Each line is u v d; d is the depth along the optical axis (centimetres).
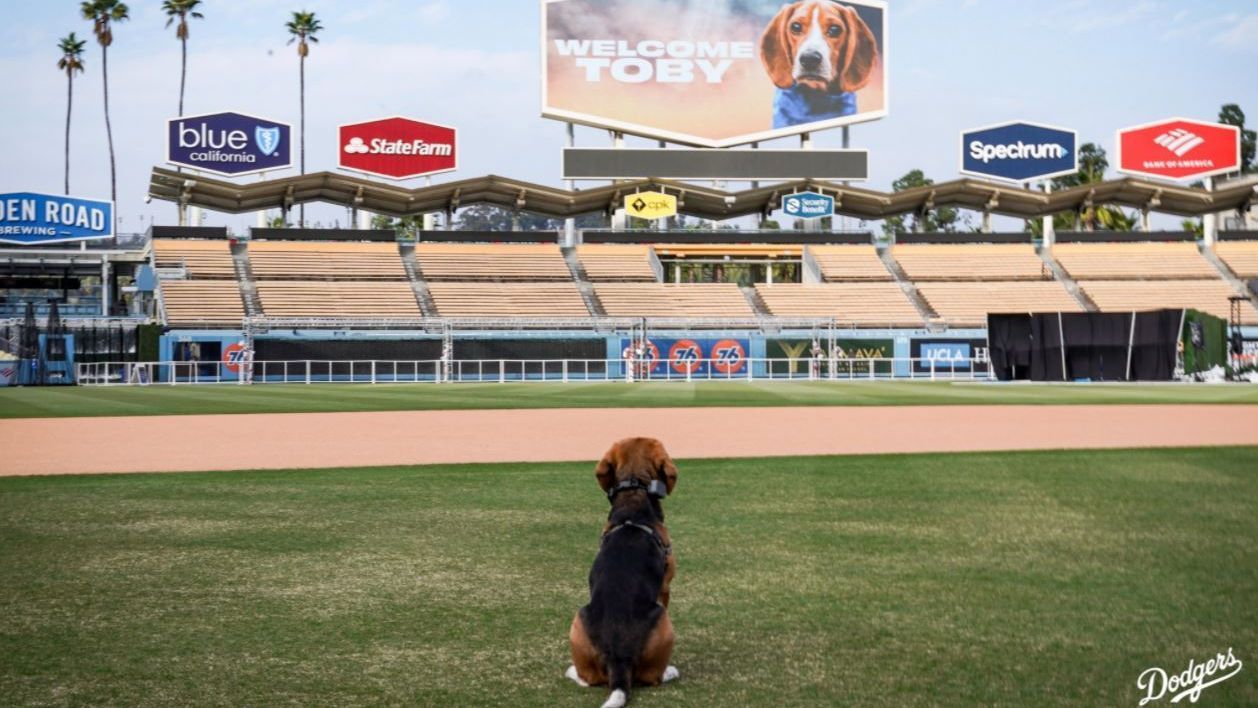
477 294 7656
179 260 7638
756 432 2667
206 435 2677
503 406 3775
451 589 988
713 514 1380
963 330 7419
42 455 2208
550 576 1040
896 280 8250
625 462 787
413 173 8100
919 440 2427
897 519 1335
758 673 741
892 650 792
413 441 2492
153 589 991
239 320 6956
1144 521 1306
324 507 1473
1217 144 8575
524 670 753
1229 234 9012
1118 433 2566
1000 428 2745
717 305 7812
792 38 7844
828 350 7075
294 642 823
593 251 8306
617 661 674
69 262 8550
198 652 800
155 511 1441
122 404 3966
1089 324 5691
